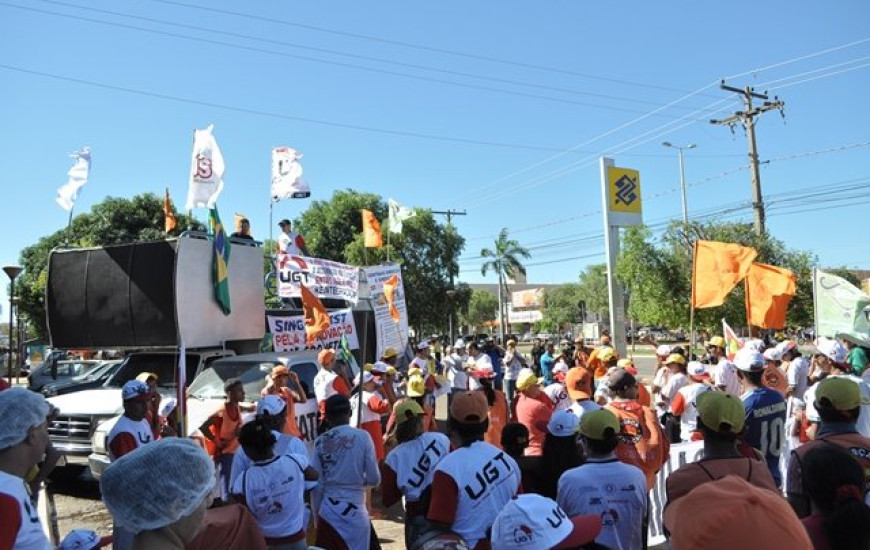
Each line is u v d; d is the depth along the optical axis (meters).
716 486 1.84
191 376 9.12
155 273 8.42
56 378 19.27
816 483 2.40
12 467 2.41
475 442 3.46
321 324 9.03
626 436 4.75
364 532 4.36
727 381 8.17
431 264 31.70
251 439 3.80
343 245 31.95
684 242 20.38
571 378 5.64
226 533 2.80
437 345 23.23
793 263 20.33
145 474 1.82
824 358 6.96
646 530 3.37
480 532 3.24
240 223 10.95
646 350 50.00
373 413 7.81
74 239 32.41
